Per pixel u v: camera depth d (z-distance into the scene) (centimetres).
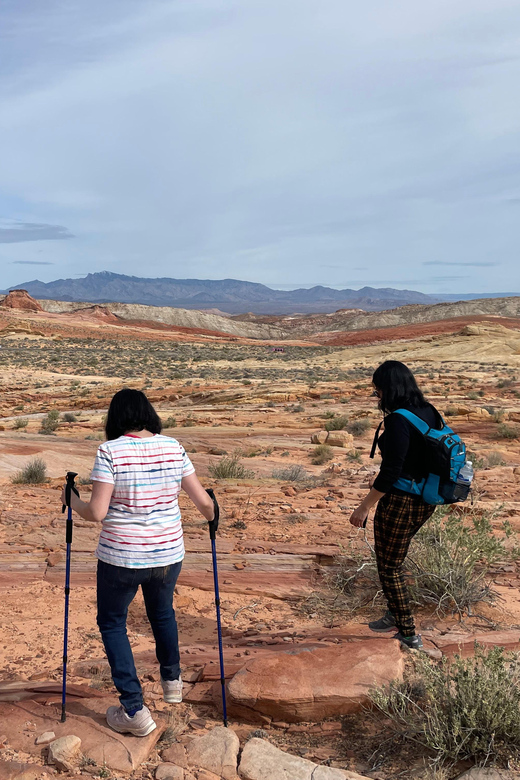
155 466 325
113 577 320
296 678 352
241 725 342
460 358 7781
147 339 14450
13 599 534
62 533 716
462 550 500
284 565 608
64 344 11800
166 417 3322
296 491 1072
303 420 3025
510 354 8025
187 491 342
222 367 7725
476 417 2866
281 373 6694
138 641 459
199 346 12900
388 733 324
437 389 4338
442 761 296
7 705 349
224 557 632
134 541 318
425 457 380
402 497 388
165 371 7288
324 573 577
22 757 303
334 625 478
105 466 316
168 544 327
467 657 383
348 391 4191
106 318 19388
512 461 1738
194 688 373
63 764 292
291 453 2069
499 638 420
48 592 552
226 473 1323
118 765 296
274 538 697
